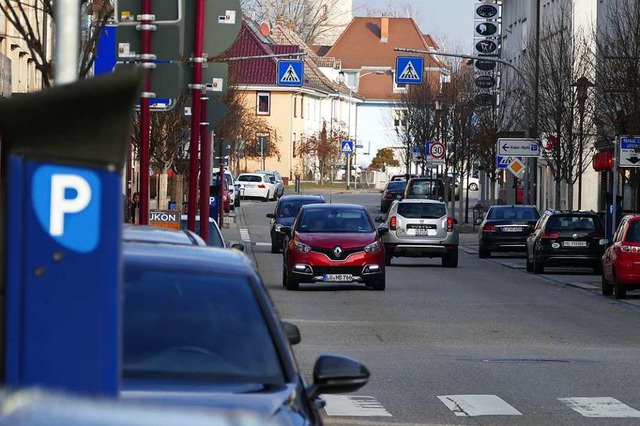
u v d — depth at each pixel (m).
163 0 21.72
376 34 197.38
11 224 4.09
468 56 67.38
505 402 17.89
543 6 94.81
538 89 67.06
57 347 4.15
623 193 65.38
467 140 93.38
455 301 36.06
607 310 34.66
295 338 11.02
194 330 7.95
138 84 4.03
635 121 51.31
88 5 30.11
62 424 2.97
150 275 8.34
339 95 175.00
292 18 174.00
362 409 17.11
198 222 29.62
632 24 53.34
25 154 4.06
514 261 61.22
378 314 31.42
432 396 18.36
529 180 89.00
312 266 38.28
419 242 53.94
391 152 178.25
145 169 22.39
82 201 4.11
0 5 24.80
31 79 47.50
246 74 151.88
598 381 20.17
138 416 3.07
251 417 3.23
